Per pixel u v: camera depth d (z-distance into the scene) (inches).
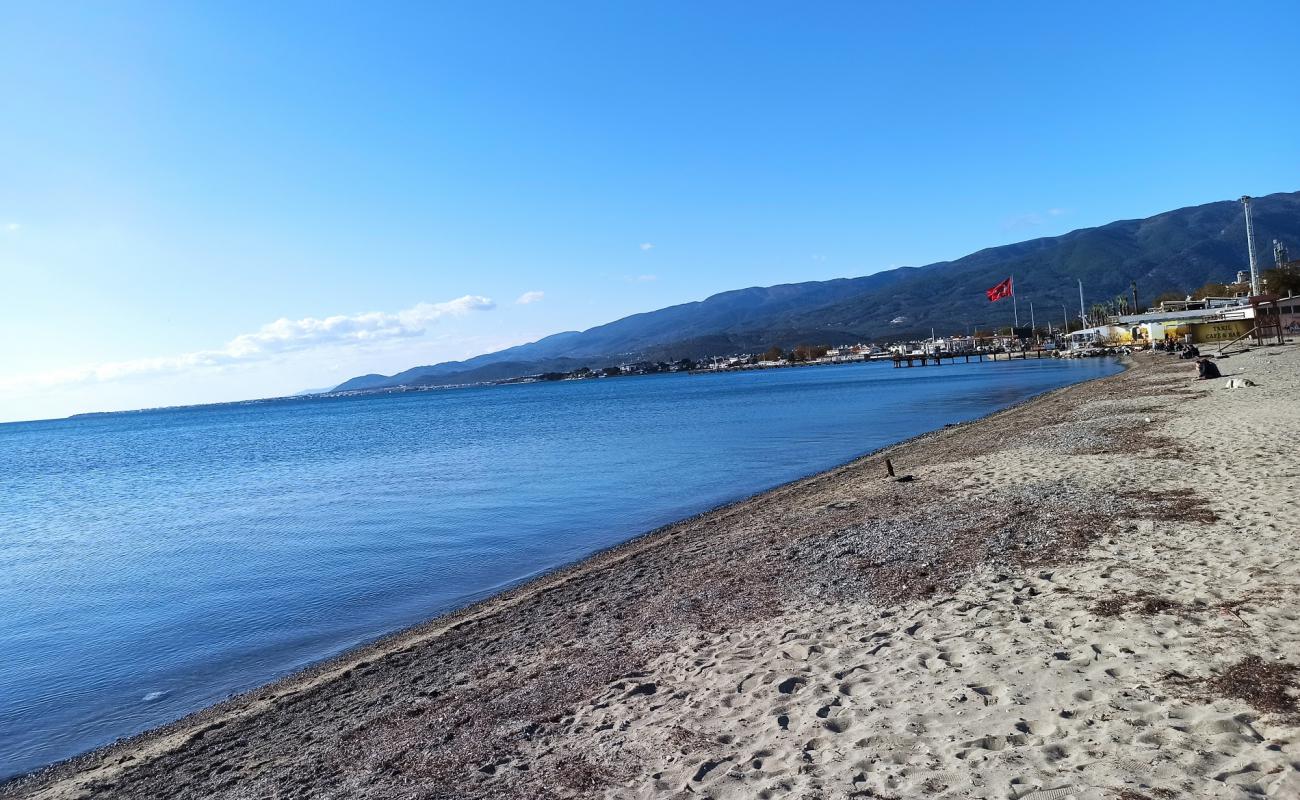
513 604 508.1
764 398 3430.1
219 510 1124.5
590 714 289.0
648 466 1258.6
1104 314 6658.5
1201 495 470.3
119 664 483.2
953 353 7130.9
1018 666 257.8
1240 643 245.8
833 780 203.6
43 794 316.2
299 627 532.7
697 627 374.9
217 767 315.9
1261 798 163.8
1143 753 189.8
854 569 424.8
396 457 1744.6
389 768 276.2
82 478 1905.8
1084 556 375.2
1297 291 3417.8
